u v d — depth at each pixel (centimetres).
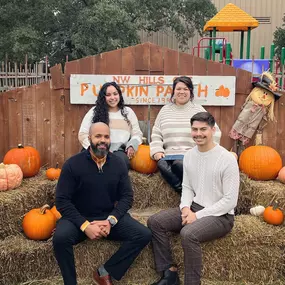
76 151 505
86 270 356
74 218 329
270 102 485
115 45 1561
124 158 432
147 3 1794
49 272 363
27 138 501
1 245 357
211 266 354
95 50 1655
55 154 505
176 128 452
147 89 492
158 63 491
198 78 490
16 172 404
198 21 1930
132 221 342
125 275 359
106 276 335
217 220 335
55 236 322
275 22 1914
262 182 437
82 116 499
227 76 489
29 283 352
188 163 357
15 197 384
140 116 500
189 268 323
